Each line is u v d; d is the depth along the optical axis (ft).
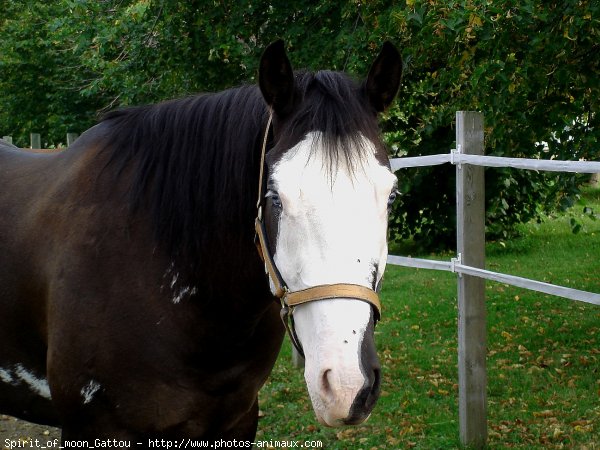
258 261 7.14
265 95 6.49
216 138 7.33
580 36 15.17
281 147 6.13
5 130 42.11
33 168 8.90
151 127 7.73
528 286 10.14
